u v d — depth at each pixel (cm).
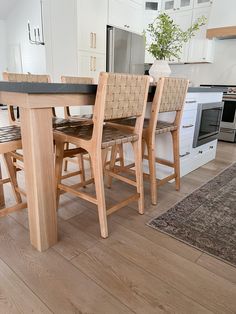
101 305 100
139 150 157
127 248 135
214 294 107
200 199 196
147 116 230
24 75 191
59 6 330
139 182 164
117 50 377
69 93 115
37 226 126
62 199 189
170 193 206
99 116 123
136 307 99
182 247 137
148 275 116
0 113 617
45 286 108
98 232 148
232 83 432
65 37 335
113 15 365
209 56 427
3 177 222
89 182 177
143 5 421
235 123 392
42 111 111
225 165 286
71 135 143
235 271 120
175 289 109
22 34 741
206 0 394
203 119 253
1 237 140
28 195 125
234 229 155
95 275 115
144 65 457
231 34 369
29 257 125
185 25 423
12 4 721
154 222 160
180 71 485
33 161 115
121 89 125
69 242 138
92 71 352
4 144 125
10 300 101
